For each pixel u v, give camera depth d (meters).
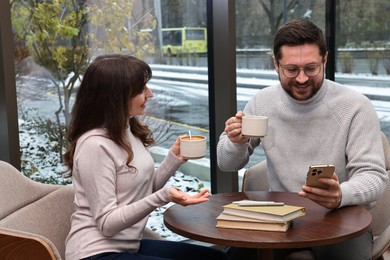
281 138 2.40
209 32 3.27
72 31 2.87
